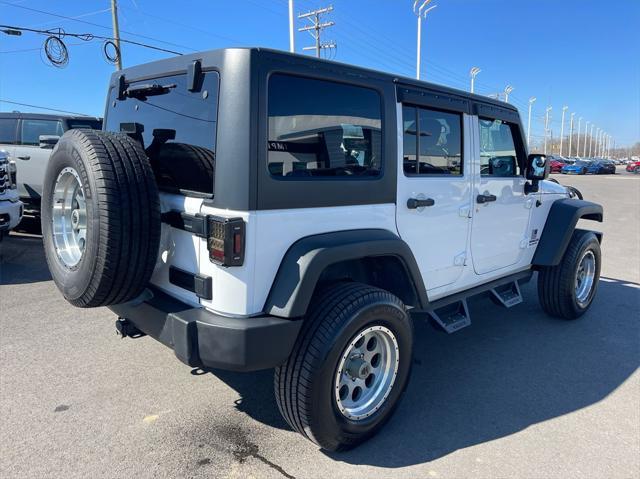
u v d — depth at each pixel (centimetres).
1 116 943
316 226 270
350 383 281
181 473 262
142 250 254
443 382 378
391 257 310
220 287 248
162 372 377
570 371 402
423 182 337
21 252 790
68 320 484
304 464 273
